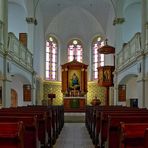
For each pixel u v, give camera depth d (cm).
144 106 1312
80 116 1944
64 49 2747
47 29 2580
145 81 1320
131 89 2003
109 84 2145
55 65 2712
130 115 593
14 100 1973
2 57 1255
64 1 2388
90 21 2652
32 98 1961
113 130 561
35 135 528
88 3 2416
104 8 2430
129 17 2089
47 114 776
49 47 2667
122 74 1819
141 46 1362
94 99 2420
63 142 966
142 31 1356
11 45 1391
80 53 2758
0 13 1280
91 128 1068
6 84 1290
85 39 2744
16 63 1491
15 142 374
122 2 1972
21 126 377
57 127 1095
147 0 1331
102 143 705
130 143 384
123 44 1953
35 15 2017
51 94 2378
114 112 715
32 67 1975
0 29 1255
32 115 609
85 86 2595
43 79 2550
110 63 2417
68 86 2592
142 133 377
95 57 2706
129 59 1609
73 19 2683
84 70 2608
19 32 2142
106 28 2567
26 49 1788
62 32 2739
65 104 2486
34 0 1966
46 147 713
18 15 2142
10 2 2044
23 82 1919
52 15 2512
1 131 376
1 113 649
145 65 1310
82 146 882
